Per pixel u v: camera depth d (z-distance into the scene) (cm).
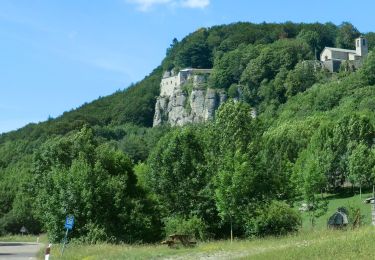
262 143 4900
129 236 4181
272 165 4738
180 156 4756
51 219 4172
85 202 4122
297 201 5272
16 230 8606
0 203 9350
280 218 4456
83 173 4228
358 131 8400
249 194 4425
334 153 8262
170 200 4762
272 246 2967
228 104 4825
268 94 19712
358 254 1984
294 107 15825
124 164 4616
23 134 18612
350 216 4059
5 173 10775
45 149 5178
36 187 5244
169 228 4347
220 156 4644
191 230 4238
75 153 4950
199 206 4616
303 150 8862
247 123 4753
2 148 15462
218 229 4591
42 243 5844
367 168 7331
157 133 16525
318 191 4903
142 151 12231
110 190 4234
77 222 4141
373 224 3391
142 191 4591
